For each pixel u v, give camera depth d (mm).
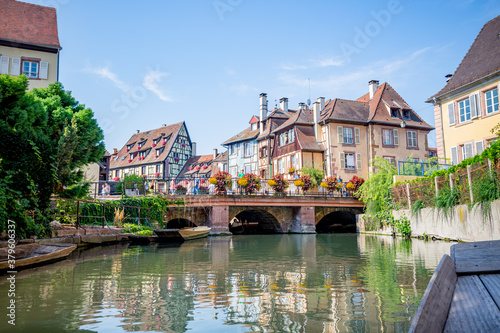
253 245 16953
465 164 14516
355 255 11953
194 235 21047
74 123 15445
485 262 2080
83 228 15711
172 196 26109
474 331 1527
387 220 22250
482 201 12758
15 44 22453
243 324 4559
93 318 4809
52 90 17547
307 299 5820
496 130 19484
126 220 22156
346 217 33094
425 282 7082
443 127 23266
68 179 15828
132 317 4848
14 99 12414
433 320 1501
